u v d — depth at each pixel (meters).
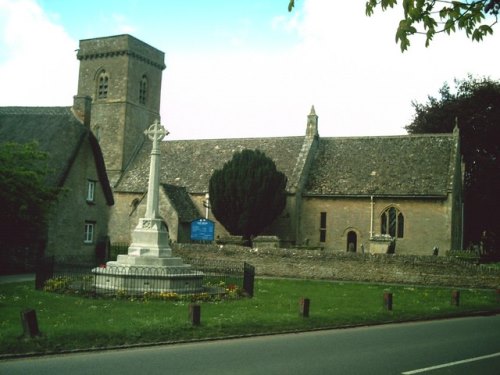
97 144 35.44
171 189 42.28
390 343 12.81
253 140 48.66
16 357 10.28
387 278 28.83
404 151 43.03
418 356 11.28
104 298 18.08
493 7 6.81
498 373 9.87
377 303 20.19
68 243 33.03
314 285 26.28
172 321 13.84
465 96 47.84
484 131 45.53
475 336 14.19
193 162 48.31
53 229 31.53
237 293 20.47
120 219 47.47
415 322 17.08
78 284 20.64
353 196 41.06
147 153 52.34
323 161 45.06
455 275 27.69
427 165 41.03
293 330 14.34
